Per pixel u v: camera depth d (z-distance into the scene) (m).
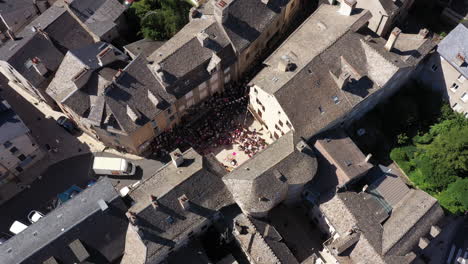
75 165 74.31
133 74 67.69
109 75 69.81
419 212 61.72
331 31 70.50
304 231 68.62
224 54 72.19
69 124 76.88
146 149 74.56
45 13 80.31
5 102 69.44
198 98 75.19
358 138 74.56
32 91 79.06
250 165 63.41
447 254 68.06
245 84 79.44
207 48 70.50
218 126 76.25
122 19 81.25
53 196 71.81
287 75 66.56
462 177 69.06
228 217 62.31
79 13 78.62
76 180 73.12
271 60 70.06
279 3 76.62
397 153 72.19
